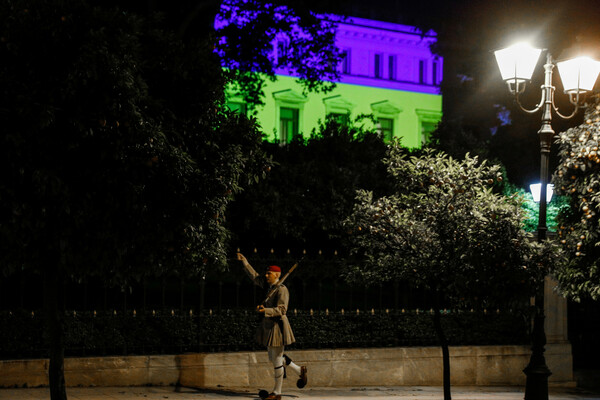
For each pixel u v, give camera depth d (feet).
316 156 50.98
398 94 162.20
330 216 47.98
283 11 81.71
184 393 34.12
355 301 59.62
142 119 20.48
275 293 32.91
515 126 82.33
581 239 37.65
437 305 30.50
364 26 157.58
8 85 18.97
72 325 34.19
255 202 46.24
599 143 36.04
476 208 28.96
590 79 33.55
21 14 19.70
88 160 20.12
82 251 20.80
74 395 31.81
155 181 21.47
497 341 45.01
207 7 67.31
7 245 20.30
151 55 23.04
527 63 32.42
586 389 45.47
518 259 28.66
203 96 23.43
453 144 60.34
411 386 41.70
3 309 33.14
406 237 29.86
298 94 152.15
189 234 22.47
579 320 48.93
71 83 19.22
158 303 45.47
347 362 40.34
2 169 18.95
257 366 37.91
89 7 20.65
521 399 37.40
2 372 32.32
